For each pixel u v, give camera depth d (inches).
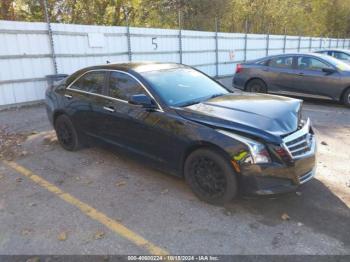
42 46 412.2
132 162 209.3
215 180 152.0
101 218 147.6
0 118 339.9
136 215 149.4
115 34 496.1
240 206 154.4
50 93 240.2
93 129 207.6
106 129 197.6
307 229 136.6
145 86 177.9
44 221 146.2
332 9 1673.2
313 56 389.1
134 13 808.9
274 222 141.8
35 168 204.8
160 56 580.7
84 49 458.6
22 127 302.5
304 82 390.6
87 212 152.9
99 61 482.0
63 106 223.8
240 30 1145.4
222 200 151.7
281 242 128.6
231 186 146.9
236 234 134.1
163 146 167.5
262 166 140.0
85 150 232.8
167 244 128.8
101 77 203.6
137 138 179.8
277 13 1268.5
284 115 155.5
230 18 1084.5
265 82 422.6
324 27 1692.9
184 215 148.4
